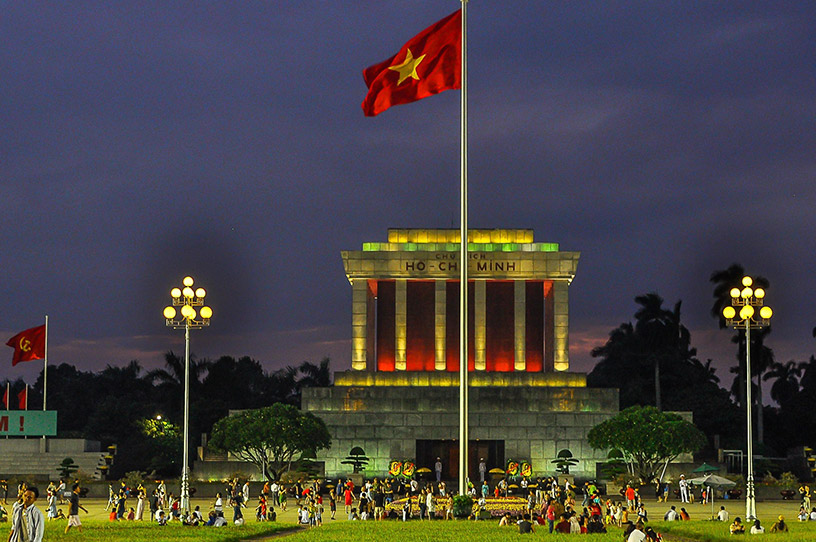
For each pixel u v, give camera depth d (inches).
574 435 4795.8
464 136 2263.8
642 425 4224.9
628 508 3398.1
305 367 7130.9
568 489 3548.2
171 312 2753.4
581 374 4945.9
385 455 4798.2
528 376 4958.2
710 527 2551.7
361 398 4862.2
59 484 3988.7
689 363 6373.0
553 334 5017.2
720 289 5831.7
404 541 2069.4
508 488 4082.2
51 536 2123.5
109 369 7283.5
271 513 2970.0
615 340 6505.9
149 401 6766.7
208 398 6333.7
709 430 5895.7
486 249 5128.0
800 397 6023.6
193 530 2409.0
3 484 3922.2
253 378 7121.1
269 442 4284.0
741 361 5861.2
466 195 2272.4
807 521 2896.2
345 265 5054.1
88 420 6033.5
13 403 7298.2
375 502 2982.3
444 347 5054.1
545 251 5064.0
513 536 2191.2
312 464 4623.5
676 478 4493.1
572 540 2133.4
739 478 4178.2
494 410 4845.0
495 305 5157.5
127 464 5123.0
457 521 2459.4
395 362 5054.1
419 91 2234.3
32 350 4591.5
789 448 6048.2
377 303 5157.5
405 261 5059.1
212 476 4591.5
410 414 4827.8
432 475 4810.5
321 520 2844.5
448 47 2241.6
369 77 2234.3
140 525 2576.3
